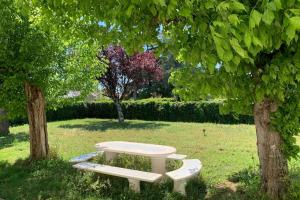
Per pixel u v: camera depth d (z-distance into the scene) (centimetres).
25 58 849
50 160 930
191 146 1141
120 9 352
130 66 2045
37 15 659
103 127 1820
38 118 954
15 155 1089
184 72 475
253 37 253
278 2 237
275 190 519
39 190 722
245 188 604
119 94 2112
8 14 792
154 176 645
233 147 1088
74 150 1147
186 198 607
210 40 299
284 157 520
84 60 979
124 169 705
